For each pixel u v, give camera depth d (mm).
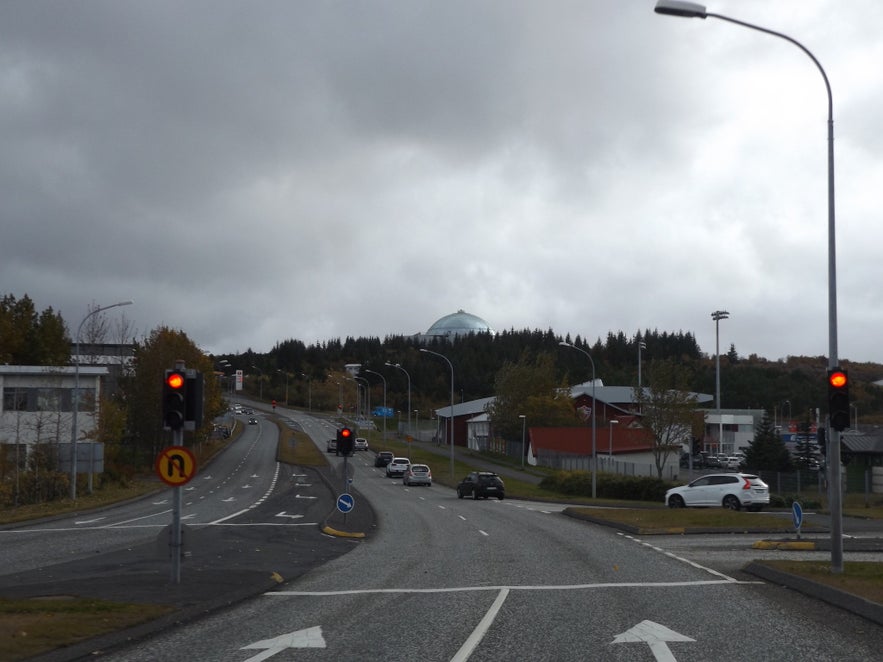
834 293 16453
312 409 199250
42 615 11820
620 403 98438
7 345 89875
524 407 91375
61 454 47094
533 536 28125
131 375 76812
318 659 9859
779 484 57656
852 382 135500
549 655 10039
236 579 16031
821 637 11062
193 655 10117
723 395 142125
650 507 43844
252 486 61812
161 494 54375
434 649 10406
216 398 82062
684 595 14945
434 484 72688
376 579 17391
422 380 194125
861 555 21781
